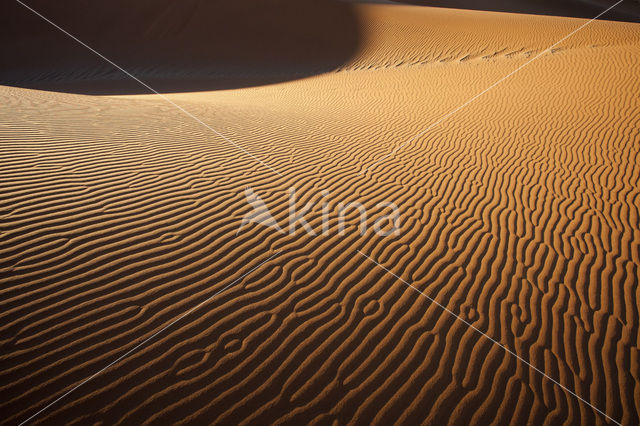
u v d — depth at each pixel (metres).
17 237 3.51
